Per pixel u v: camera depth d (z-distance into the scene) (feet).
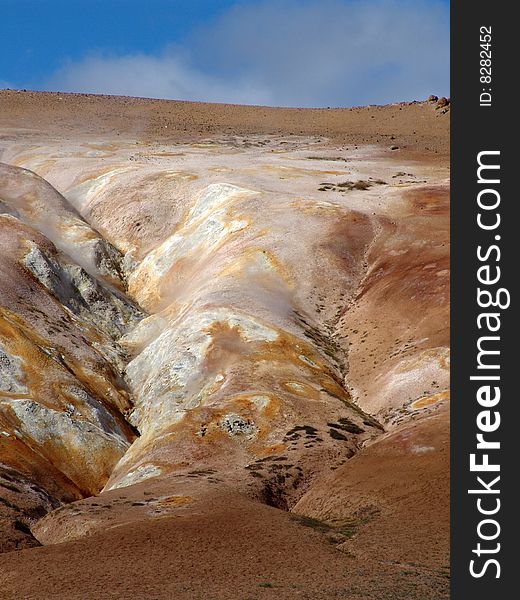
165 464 159.43
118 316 274.16
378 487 127.34
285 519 119.03
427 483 123.24
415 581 90.02
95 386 215.10
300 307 233.35
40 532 131.23
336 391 191.01
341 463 151.94
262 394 177.88
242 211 292.40
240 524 114.83
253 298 228.02
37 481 170.40
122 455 189.88
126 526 116.78
